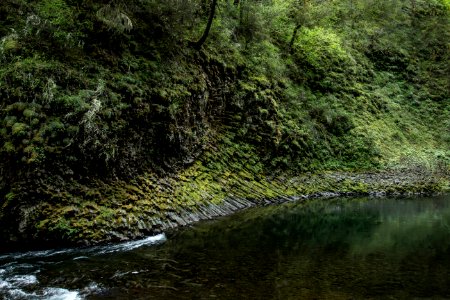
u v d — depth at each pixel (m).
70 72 13.48
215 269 9.91
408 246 12.59
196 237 12.88
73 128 12.34
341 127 27.06
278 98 24.30
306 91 27.67
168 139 16.05
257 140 21.25
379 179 24.73
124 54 15.95
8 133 11.45
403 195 23.03
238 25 23.98
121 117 14.13
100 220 12.03
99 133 12.98
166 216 14.03
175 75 17.50
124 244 11.73
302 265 10.51
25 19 14.00
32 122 11.75
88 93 13.23
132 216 12.88
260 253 11.44
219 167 18.53
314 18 30.34
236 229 14.19
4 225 10.80
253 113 21.89
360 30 37.66
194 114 18.17
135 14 17.55
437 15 44.47
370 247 12.42
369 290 8.91
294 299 8.27
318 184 22.50
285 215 16.92
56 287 8.55
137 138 14.67
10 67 12.46
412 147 30.08
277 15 26.80
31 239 10.94
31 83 12.36
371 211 18.41
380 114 31.36
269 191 19.92
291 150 22.72
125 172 13.94
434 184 25.56
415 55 39.78
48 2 15.05
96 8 15.83
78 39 14.69
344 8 38.00
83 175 12.55
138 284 8.81
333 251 11.90
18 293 8.22
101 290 8.46
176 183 15.76
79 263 10.02
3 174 11.04
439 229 15.01
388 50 37.78
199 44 19.91
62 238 11.20
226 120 20.70
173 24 18.92
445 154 30.70
